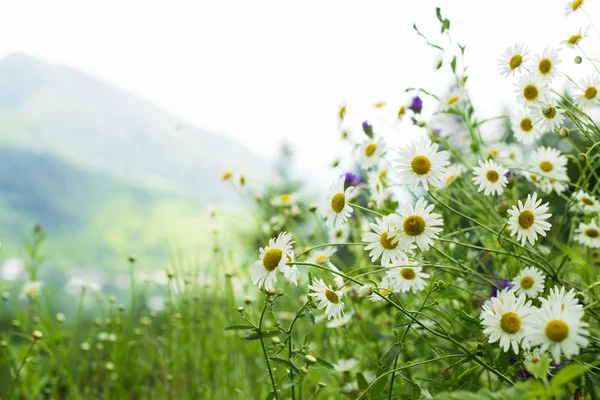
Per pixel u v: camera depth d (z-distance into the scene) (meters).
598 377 1.20
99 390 2.69
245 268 2.66
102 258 33.94
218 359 2.44
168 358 2.60
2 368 2.61
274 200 2.72
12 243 32.91
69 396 2.37
